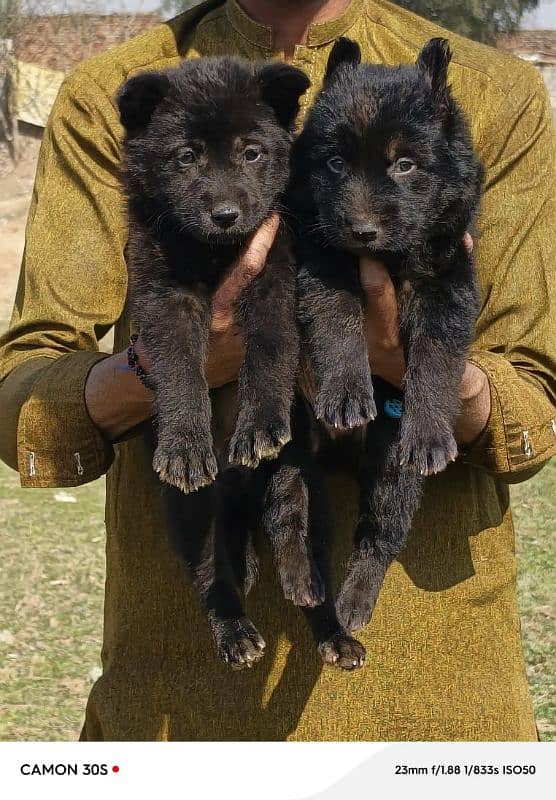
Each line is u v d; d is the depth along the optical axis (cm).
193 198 134
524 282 134
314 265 130
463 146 132
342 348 127
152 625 137
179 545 135
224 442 138
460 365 129
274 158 138
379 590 132
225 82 138
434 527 134
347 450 137
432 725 133
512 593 137
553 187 137
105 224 138
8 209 853
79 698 220
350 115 132
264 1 141
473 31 549
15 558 286
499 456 130
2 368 137
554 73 764
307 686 134
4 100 901
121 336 142
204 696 135
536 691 213
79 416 130
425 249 130
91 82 140
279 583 135
